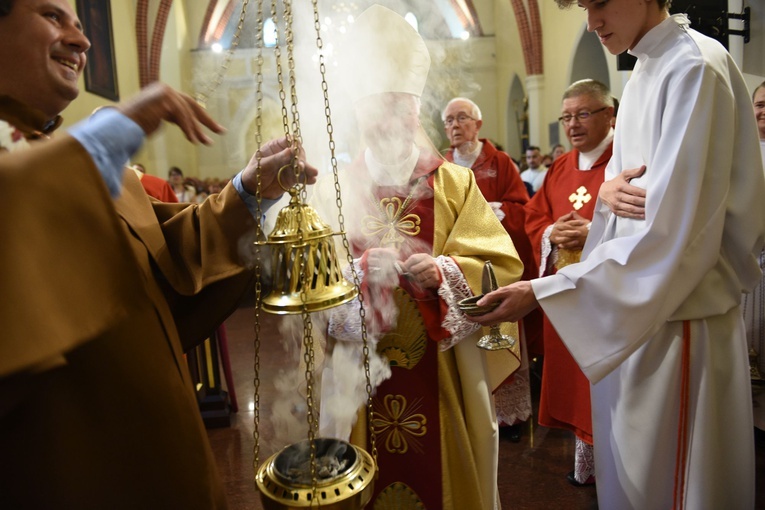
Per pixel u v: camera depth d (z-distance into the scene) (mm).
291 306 846
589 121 2648
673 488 1429
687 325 1388
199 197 9078
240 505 2416
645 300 1276
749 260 1399
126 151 851
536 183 7305
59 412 847
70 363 854
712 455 1379
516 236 3113
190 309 1222
